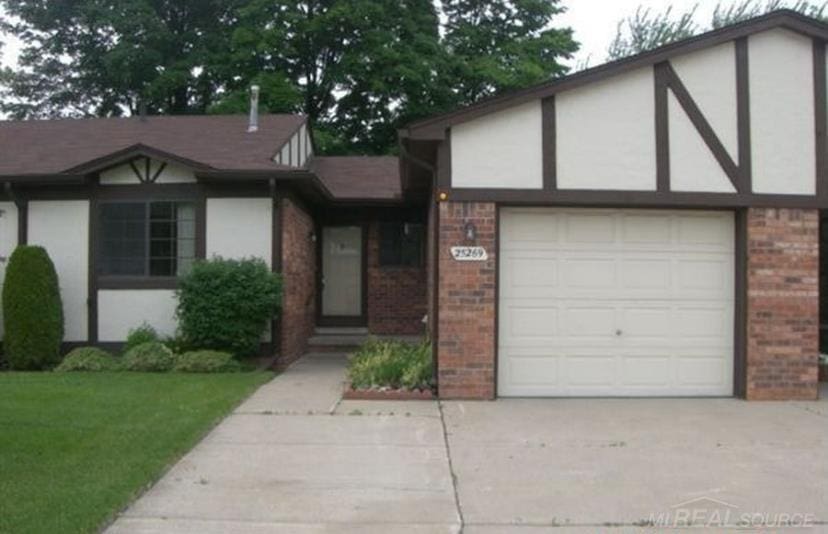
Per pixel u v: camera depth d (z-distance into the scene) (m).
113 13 26.66
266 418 8.56
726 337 10.20
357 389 9.98
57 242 12.86
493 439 7.72
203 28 28.45
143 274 12.80
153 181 12.80
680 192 9.88
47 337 12.13
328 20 24.53
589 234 10.09
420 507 5.71
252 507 5.67
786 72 10.05
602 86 9.85
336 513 5.57
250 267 12.16
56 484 5.89
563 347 10.05
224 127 16.30
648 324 10.13
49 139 15.54
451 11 28.94
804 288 10.04
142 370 11.67
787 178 10.02
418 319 16.97
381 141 26.88
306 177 12.44
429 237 13.91
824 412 9.18
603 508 5.71
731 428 8.29
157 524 5.31
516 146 9.77
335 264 17.17
